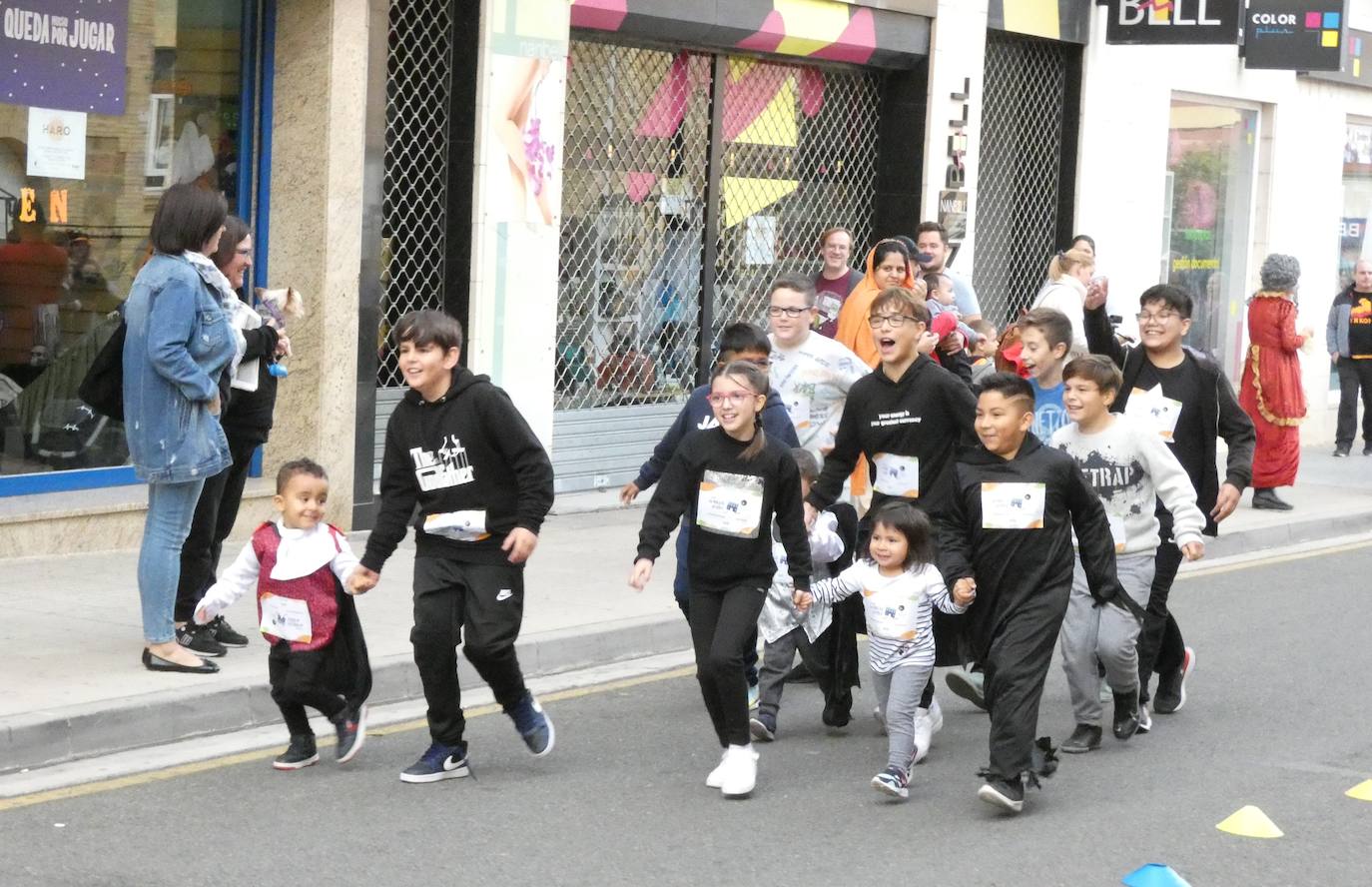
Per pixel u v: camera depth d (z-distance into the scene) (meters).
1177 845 7.11
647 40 15.16
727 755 7.72
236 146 12.68
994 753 7.43
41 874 6.35
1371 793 7.87
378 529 7.57
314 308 12.70
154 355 8.41
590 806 7.45
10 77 11.41
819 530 8.60
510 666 7.68
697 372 16.20
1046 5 18.81
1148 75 20.36
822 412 9.69
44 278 11.77
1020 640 7.48
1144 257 20.72
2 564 11.10
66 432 12.00
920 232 12.76
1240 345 22.88
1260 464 16.73
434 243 13.74
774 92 16.66
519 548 7.45
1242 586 13.41
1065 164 19.70
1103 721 9.19
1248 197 22.59
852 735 8.81
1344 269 24.50
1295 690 9.99
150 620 8.66
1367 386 21.59
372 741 8.34
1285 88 22.56
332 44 12.53
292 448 12.84
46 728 7.71
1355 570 14.33
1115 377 8.46
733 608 7.59
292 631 7.57
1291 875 6.78
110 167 12.09
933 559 7.68
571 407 15.09
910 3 17.14
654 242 15.65
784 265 17.03
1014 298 19.52
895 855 6.90
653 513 7.73
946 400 8.44
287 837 6.87
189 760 7.88
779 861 6.79
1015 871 6.73
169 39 12.28
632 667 10.18
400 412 7.55
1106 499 8.48
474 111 13.53
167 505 8.66
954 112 17.83
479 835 6.99
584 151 14.91
